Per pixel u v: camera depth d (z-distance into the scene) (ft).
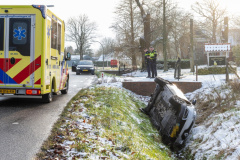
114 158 15.78
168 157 22.40
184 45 140.87
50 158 14.40
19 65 28.53
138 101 42.04
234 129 23.31
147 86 48.24
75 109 26.86
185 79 53.42
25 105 30.45
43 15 28.09
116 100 34.01
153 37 112.06
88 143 17.20
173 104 25.52
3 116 24.20
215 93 38.99
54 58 32.81
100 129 21.01
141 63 124.16
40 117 24.07
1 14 28.22
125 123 25.26
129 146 18.66
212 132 25.12
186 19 113.29
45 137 17.97
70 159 14.53
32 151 15.35
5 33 28.37
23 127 20.47
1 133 18.76
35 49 28.35
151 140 24.94
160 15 108.06
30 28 28.25
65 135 18.38
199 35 176.24
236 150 19.67
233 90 36.22
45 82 29.25
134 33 119.65
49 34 30.07
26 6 28.04
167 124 26.48
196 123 31.55
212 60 78.95
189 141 26.23
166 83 30.55
